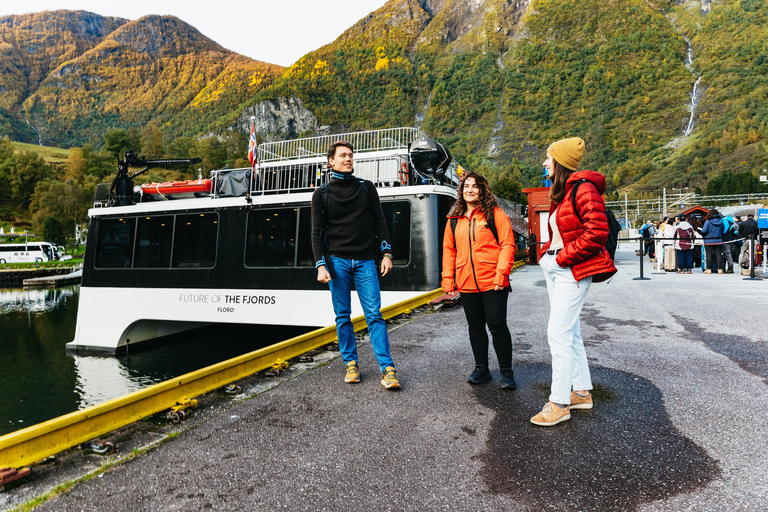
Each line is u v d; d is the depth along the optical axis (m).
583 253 2.65
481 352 3.55
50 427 2.41
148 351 12.04
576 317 2.83
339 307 3.64
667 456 2.32
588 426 2.72
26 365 12.83
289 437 2.65
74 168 163.12
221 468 2.29
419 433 2.68
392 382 3.43
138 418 2.90
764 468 2.17
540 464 2.28
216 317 10.27
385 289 9.09
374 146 10.73
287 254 9.73
